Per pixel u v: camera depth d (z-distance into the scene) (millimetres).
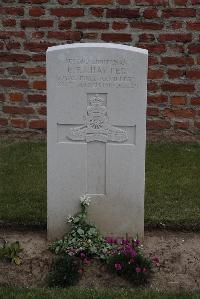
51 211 4949
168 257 4836
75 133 4781
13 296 4211
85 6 7184
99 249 4754
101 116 4742
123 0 7145
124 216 4977
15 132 7535
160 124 7492
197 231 5266
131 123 4742
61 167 4852
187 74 7320
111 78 4656
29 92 7453
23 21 7246
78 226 4863
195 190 5922
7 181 6078
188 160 6695
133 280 4488
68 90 4684
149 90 7391
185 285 4500
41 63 7363
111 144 4809
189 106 7410
